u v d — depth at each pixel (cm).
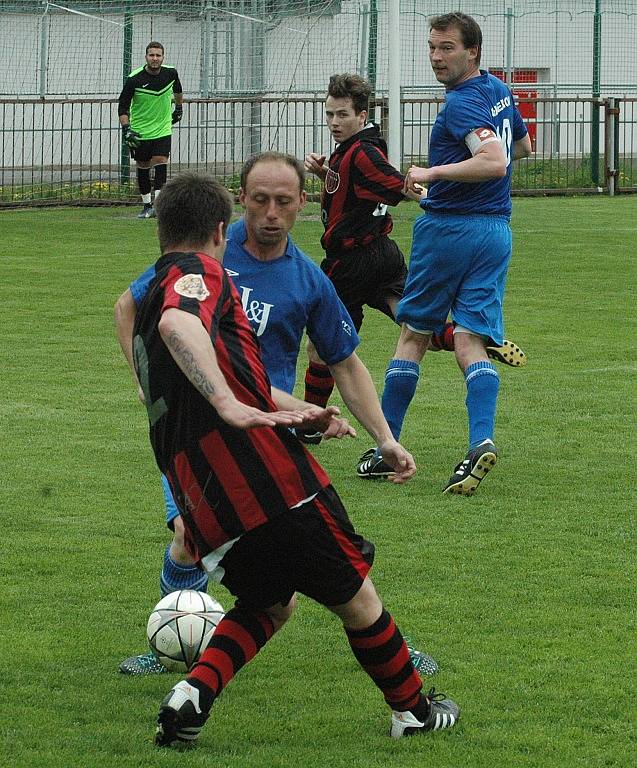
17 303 3822
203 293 1051
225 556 1095
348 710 1241
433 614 1502
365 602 1134
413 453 2295
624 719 1217
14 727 1183
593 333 3453
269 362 1388
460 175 2036
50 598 1552
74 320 3569
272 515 1070
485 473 2019
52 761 1105
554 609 1520
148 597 1561
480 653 1384
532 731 1188
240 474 1063
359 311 2559
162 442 1092
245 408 1015
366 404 1343
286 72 8512
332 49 8638
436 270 2150
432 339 2259
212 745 1150
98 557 1706
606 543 1777
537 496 2014
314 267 1385
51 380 2825
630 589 1588
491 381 2095
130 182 7156
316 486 1092
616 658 1369
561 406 2642
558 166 8056
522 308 3838
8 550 1727
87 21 8694
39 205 6825
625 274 4519
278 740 1168
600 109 8369
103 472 2120
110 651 1389
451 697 1266
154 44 6031
